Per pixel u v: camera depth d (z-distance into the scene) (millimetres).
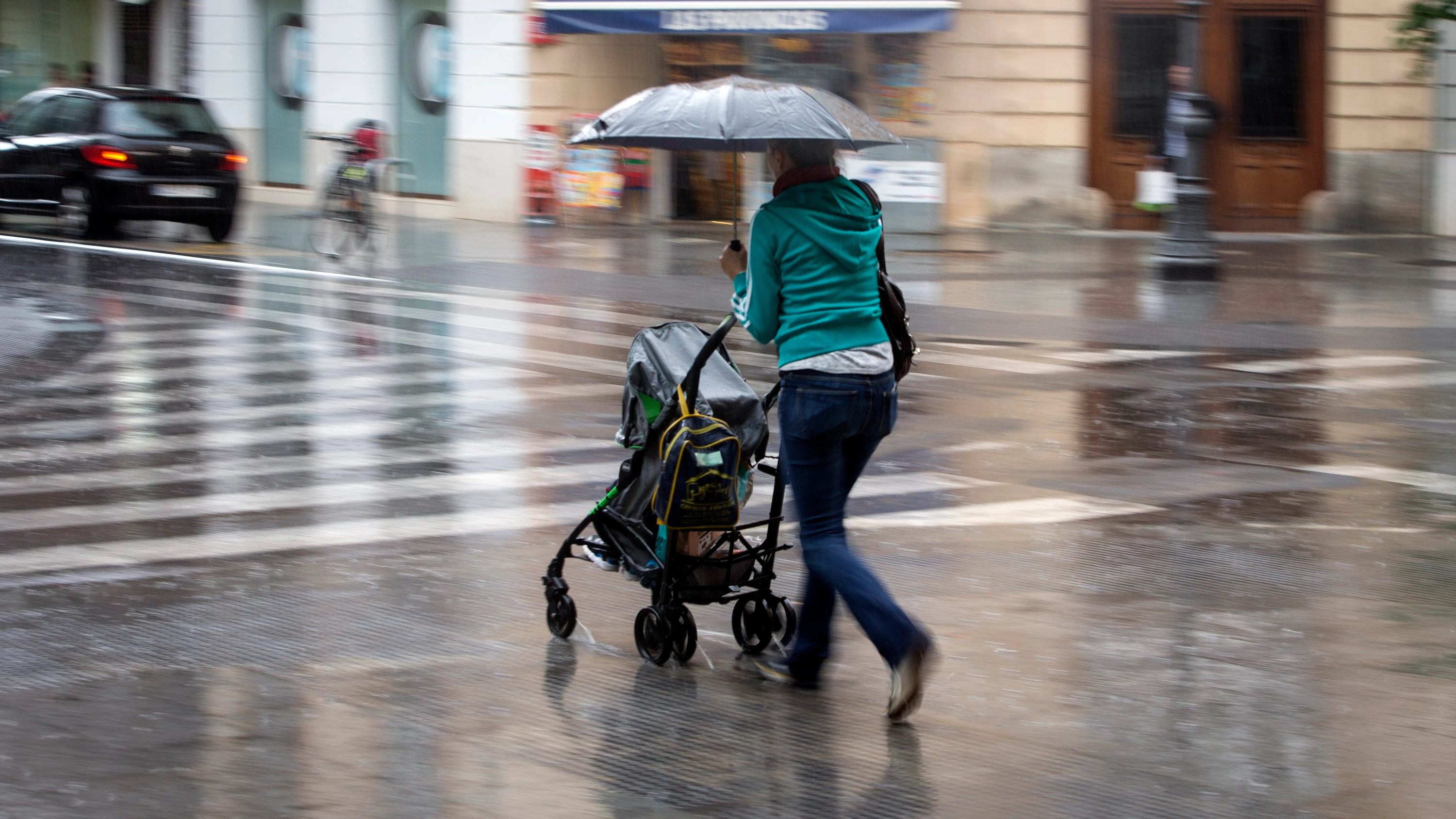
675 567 8141
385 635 8688
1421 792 6605
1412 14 31156
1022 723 7406
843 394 7277
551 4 35500
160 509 11617
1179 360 19219
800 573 10016
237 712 7438
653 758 6945
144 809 6285
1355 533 11117
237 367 17906
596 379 17500
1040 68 35281
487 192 37906
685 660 8227
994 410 15930
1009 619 9016
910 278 27219
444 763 6844
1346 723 7402
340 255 29219
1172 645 8547
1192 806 6457
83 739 7055
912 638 7246
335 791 6504
